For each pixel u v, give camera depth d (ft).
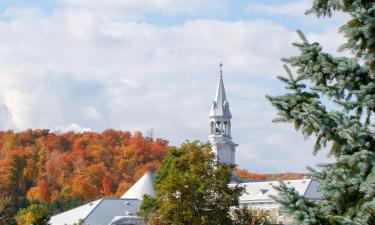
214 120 553.64
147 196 333.21
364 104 67.87
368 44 68.59
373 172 65.36
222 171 282.36
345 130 66.39
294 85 72.90
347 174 66.59
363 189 64.85
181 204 270.87
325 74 70.90
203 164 280.31
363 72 69.26
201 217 273.13
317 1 71.46
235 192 282.56
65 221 476.13
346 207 68.54
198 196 272.92
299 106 72.08
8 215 391.24
